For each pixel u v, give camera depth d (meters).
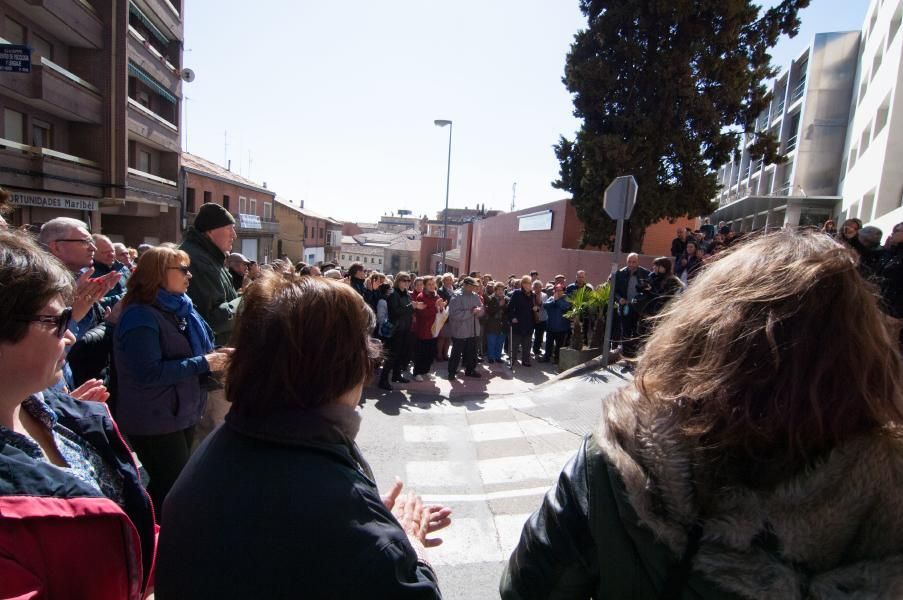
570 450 5.28
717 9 14.79
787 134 29.77
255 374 1.12
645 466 0.89
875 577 0.74
